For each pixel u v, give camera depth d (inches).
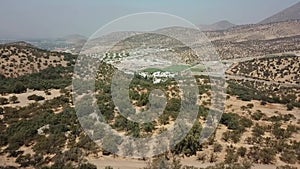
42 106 1920.5
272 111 1945.1
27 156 1373.0
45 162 1317.7
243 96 2172.7
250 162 1251.2
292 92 3253.0
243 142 1440.7
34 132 1562.5
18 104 2105.1
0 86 2593.5
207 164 1248.2
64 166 1223.5
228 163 1244.5
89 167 1186.0
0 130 1631.4
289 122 1752.0
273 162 1290.6
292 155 1327.5
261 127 1604.3
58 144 1428.4
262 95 2406.5
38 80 2842.0
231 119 1610.5
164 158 1248.8
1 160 1384.1
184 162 1253.1
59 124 1573.6
